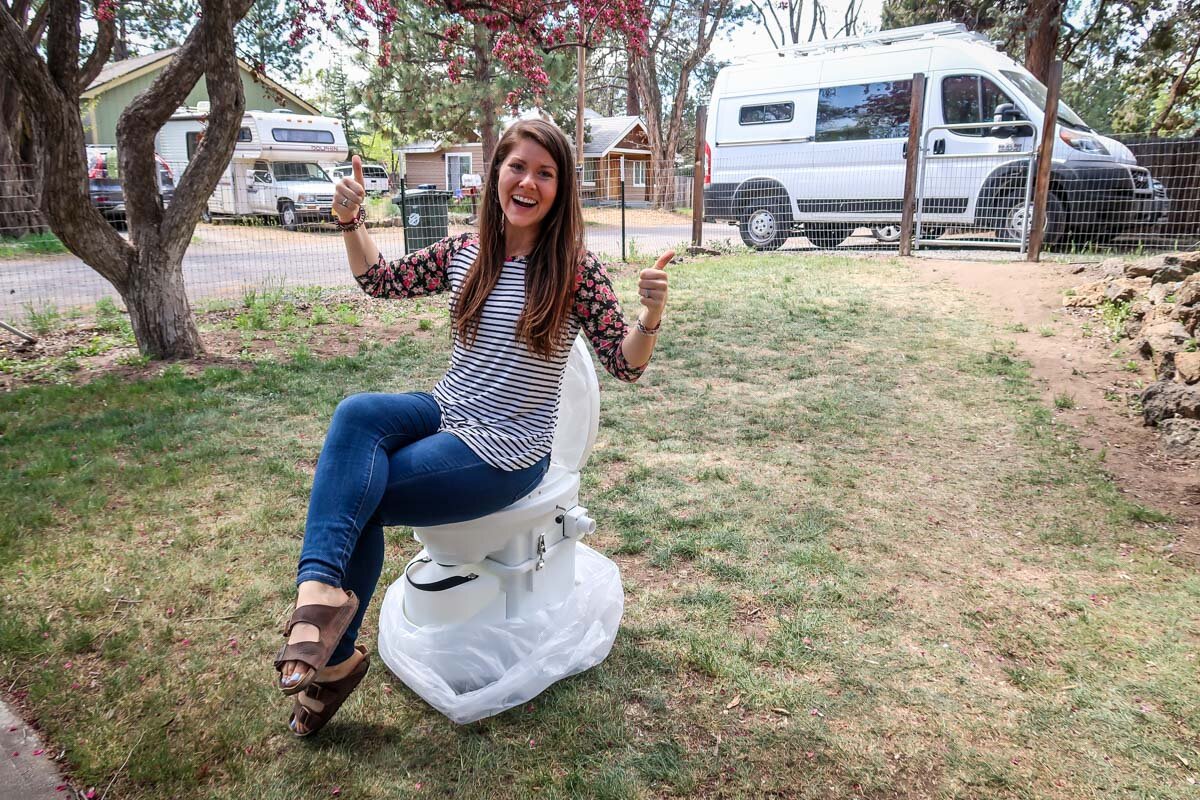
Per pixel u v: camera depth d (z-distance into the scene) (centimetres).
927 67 1047
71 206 546
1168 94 1881
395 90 2069
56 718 213
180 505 345
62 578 284
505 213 196
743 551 310
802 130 1150
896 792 191
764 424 457
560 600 236
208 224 1972
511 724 213
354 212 215
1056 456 407
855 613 267
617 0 808
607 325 206
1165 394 448
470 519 200
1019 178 986
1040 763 200
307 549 172
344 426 187
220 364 585
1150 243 991
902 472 389
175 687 227
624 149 3453
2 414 470
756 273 940
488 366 202
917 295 791
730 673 234
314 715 203
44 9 1298
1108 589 282
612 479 381
